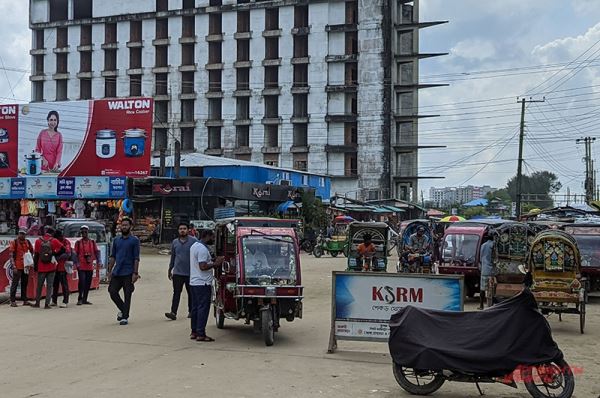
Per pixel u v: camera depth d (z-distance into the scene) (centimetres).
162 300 1755
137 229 4112
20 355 1010
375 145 7719
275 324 1171
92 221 2391
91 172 4172
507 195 12525
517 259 1658
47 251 1570
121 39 8650
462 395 810
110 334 1209
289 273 1165
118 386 816
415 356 791
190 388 809
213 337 1200
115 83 8669
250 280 1148
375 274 1062
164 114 8481
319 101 7900
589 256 2016
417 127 8094
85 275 1652
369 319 1061
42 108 4269
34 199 4259
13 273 1623
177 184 4034
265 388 816
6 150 4331
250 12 8212
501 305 810
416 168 8212
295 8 8062
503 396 808
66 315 1460
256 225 1257
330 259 3631
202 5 8388
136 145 4122
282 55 8062
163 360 983
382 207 5859
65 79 8838
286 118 7994
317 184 6444
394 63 7906
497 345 780
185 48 8450
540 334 783
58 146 4238
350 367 955
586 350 1161
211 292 1176
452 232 1980
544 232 1425
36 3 8969
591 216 3803
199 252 1164
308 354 1050
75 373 890
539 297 1384
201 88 8319
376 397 787
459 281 1033
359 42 7812
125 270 1329
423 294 1044
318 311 1588
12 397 763
